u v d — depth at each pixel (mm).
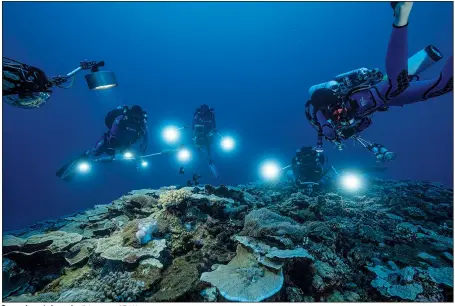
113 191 35375
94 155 6426
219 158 37531
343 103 3012
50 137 52250
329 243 3908
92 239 4309
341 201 6148
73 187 36656
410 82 2785
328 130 3424
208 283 3047
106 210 5820
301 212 5078
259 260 3078
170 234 4078
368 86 2910
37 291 3404
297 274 3246
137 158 6426
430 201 6219
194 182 7332
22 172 43719
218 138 8828
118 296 2889
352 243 4066
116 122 5957
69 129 54875
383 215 5270
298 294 3016
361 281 3293
